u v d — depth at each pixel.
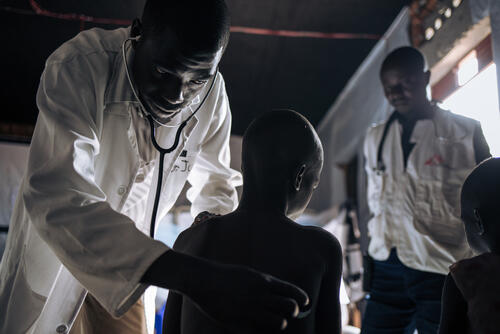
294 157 1.16
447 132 2.46
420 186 2.40
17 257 1.43
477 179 1.27
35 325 1.43
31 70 6.05
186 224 5.57
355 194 6.07
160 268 1.04
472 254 2.22
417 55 2.53
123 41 1.49
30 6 4.95
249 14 5.07
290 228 1.15
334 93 6.52
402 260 2.31
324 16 5.04
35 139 1.32
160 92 1.31
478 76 3.66
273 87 6.46
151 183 1.52
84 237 1.15
